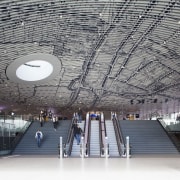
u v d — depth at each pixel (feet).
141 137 78.02
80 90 95.35
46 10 39.27
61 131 82.48
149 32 47.83
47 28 45.34
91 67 68.44
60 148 61.93
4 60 58.44
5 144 71.26
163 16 41.96
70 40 51.01
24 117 85.61
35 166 42.47
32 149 75.56
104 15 41.70
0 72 66.95
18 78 71.97
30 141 78.69
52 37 49.21
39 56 57.36
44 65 69.87
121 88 91.30
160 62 63.41
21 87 85.51
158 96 104.73
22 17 40.78
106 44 53.42
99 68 69.31
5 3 36.47
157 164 43.88
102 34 48.70
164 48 54.54
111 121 82.53
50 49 55.26
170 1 37.17
